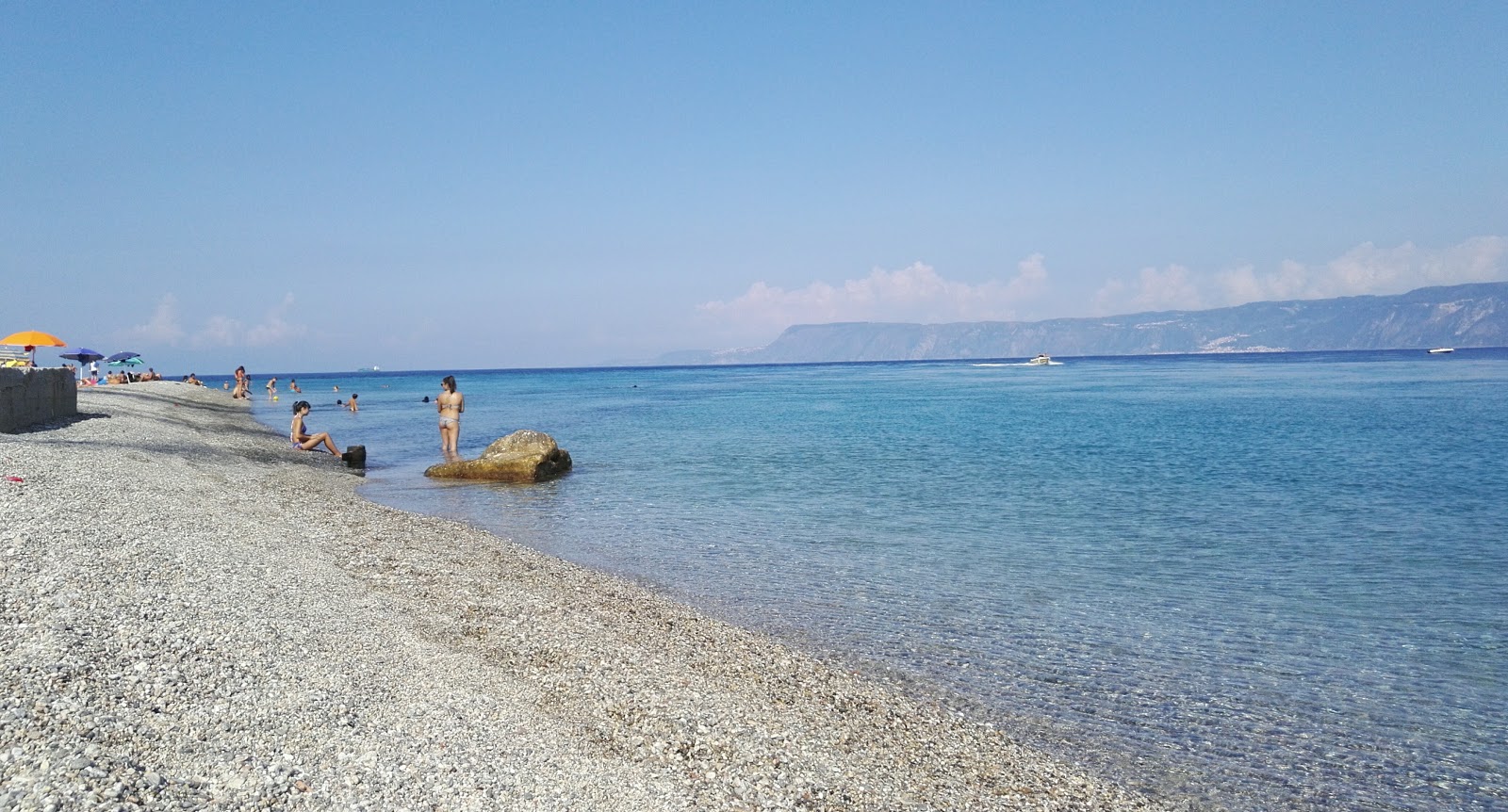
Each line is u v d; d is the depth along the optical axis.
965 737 8.46
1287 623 12.18
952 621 12.24
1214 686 9.88
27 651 6.98
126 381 61.34
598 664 9.57
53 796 4.95
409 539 15.94
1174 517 20.20
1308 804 7.33
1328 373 125.88
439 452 34.78
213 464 23.23
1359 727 8.80
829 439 39.91
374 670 8.36
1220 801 7.37
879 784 7.29
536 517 20.34
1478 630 11.82
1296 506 21.52
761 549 16.91
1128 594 13.62
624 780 6.81
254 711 6.81
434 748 6.79
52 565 9.46
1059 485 25.34
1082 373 157.88
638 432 43.88
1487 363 163.50
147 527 12.41
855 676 10.00
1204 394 76.44
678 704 8.60
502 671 9.04
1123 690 9.75
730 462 31.38
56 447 19.66
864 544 17.31
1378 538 17.73
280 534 14.45
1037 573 15.02
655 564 15.61
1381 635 11.64
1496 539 17.50
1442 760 8.12
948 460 31.62
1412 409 52.72
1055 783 7.57
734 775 7.15
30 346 39.88
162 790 5.33
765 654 10.59
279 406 65.12
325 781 5.95
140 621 8.23
